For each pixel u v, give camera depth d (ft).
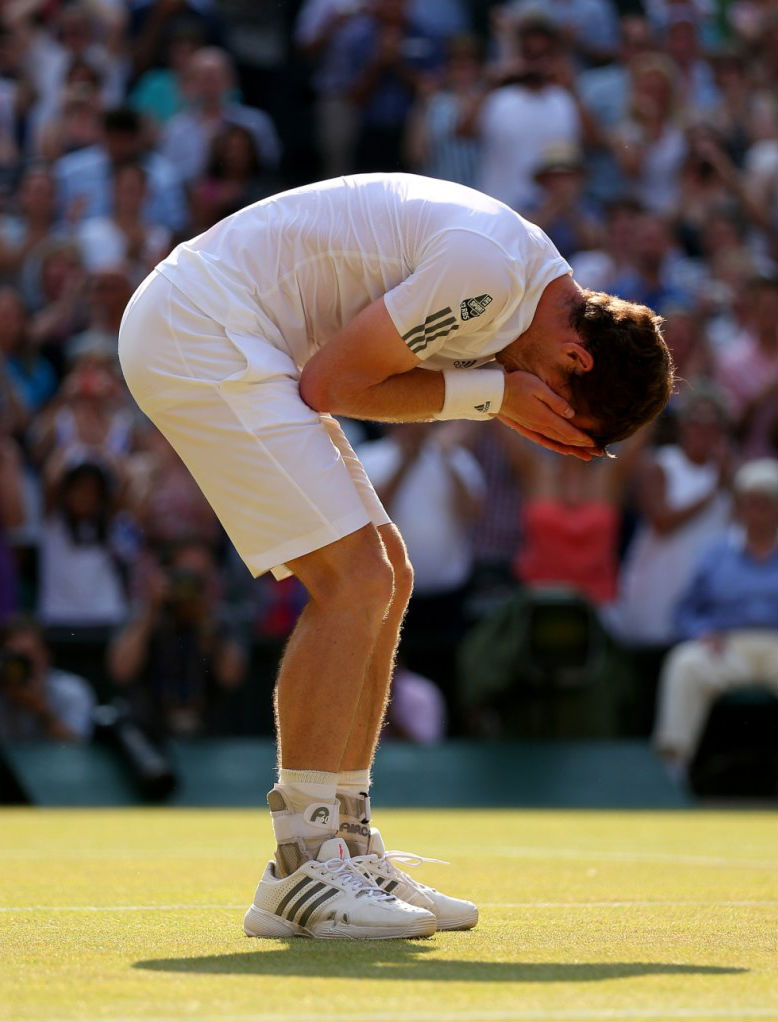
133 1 146.61
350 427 122.83
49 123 133.59
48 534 104.22
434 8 152.76
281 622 107.76
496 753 98.12
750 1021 26.16
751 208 135.85
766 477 103.60
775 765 101.81
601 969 32.07
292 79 155.02
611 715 100.73
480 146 133.59
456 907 39.06
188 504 108.27
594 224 127.03
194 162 134.62
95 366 108.47
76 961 33.09
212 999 28.07
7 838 71.05
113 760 94.84
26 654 95.14
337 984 29.89
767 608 102.78
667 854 63.72
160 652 96.78
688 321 113.70
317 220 39.17
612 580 107.34
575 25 149.18
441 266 37.42
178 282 38.88
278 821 37.99
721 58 148.05
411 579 41.27
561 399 38.93
